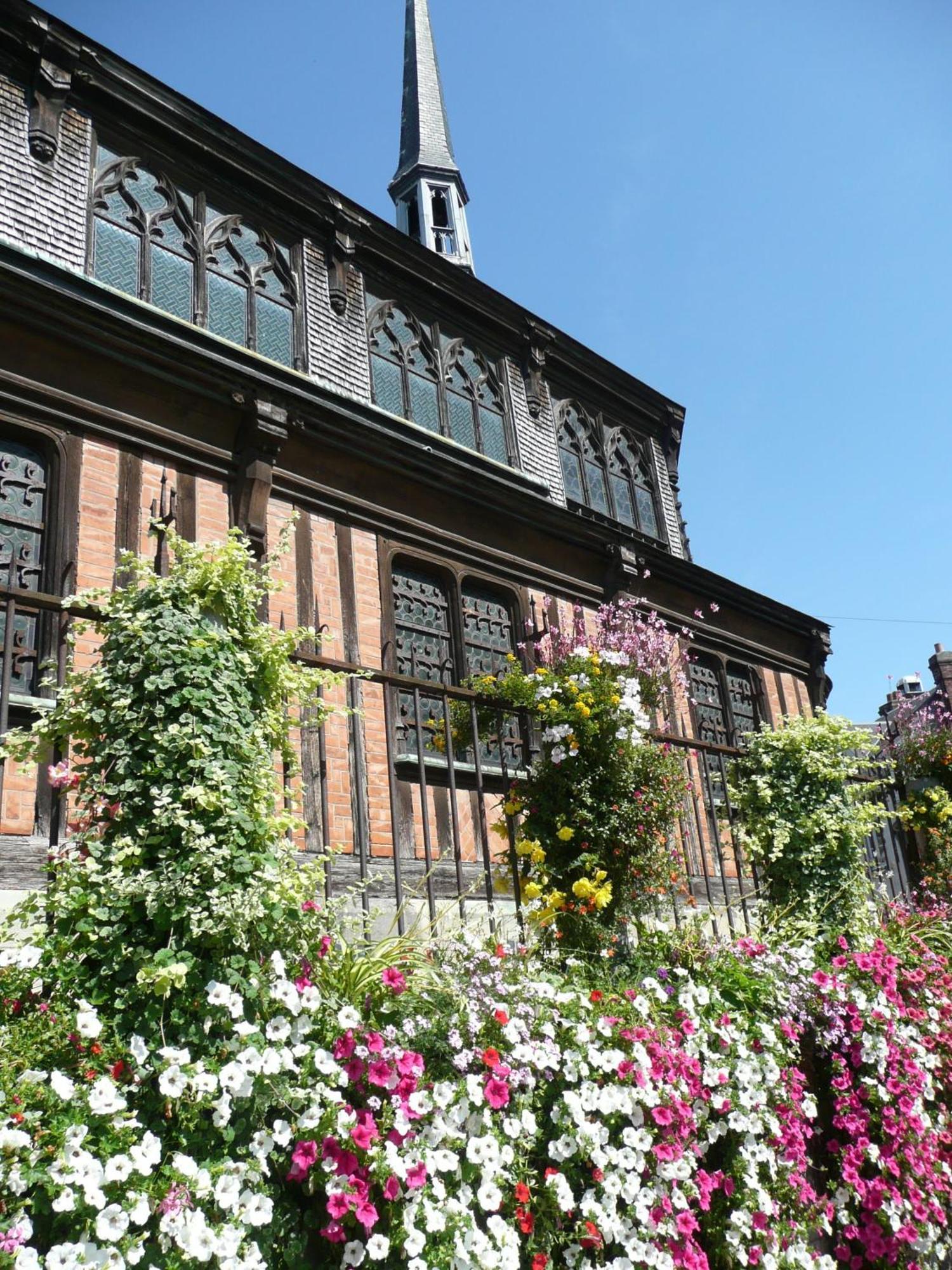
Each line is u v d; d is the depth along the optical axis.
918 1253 4.41
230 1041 2.78
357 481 8.42
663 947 4.63
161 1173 2.48
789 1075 4.20
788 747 7.25
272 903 3.02
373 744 7.70
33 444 6.67
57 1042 2.53
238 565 3.60
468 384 10.48
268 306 8.76
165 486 7.11
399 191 16.67
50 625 6.23
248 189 8.87
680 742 6.24
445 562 8.98
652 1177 3.49
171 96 8.23
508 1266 2.90
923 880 8.56
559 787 5.10
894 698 10.38
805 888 6.76
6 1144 2.19
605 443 12.24
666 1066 3.62
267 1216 2.57
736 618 12.56
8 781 5.69
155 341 7.01
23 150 7.26
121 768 3.10
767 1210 3.76
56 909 2.83
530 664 8.97
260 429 7.48
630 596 10.70
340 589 7.99
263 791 3.26
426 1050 3.20
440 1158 2.88
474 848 8.07
